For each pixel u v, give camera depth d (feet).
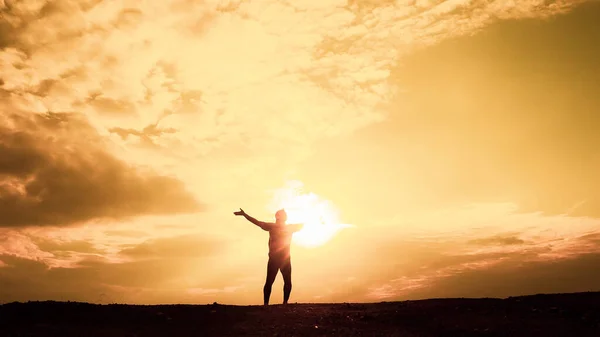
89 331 31.35
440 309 34.76
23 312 35.17
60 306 36.65
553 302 35.04
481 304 35.50
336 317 33.96
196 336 30.58
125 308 36.60
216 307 36.96
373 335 30.04
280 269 41.50
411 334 30.07
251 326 32.40
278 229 41.75
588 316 31.45
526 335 28.89
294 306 37.52
